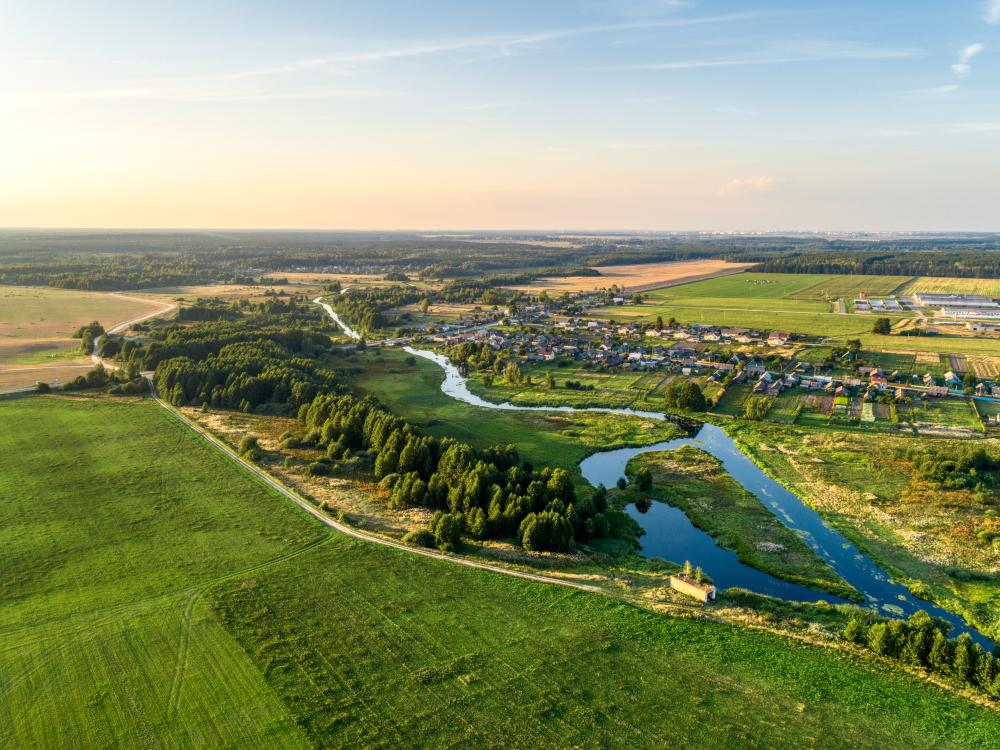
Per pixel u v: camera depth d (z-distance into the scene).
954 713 48.81
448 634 58.53
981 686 51.50
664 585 69.31
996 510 87.38
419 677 52.53
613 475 106.94
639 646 57.16
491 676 52.81
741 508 92.12
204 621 59.72
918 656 54.59
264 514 83.81
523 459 112.44
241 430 119.88
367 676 52.62
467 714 48.44
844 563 76.75
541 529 76.62
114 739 45.62
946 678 52.81
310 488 93.19
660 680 52.56
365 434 110.75
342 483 95.31
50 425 120.06
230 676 52.25
